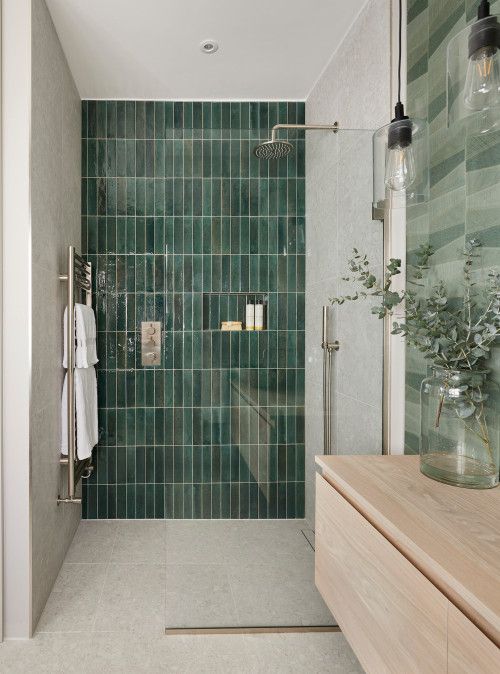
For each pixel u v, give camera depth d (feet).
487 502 3.77
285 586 6.00
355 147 6.22
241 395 6.27
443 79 5.07
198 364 6.32
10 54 5.64
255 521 6.18
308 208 6.24
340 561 4.34
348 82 7.02
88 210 7.51
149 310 6.51
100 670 5.13
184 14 6.63
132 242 6.47
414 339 5.11
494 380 4.31
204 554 6.03
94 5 6.40
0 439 5.65
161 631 5.82
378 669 3.59
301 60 7.64
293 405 6.28
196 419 6.26
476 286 4.55
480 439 4.09
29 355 5.70
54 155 6.72
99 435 7.36
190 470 6.21
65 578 6.95
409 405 6.05
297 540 6.13
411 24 5.69
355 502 4.11
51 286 6.62
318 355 6.28
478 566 2.79
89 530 8.06
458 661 2.64
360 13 6.60
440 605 2.81
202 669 5.16
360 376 6.32
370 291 6.29
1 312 5.65
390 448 6.33
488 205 4.37
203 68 7.83
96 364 6.98
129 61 7.60
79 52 7.37
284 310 6.25
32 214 5.75
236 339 6.29
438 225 5.29
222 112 7.63
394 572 3.34
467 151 4.68
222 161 6.22
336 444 6.31
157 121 6.38
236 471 6.24
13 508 5.68
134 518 7.97
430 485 4.17
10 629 5.65
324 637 5.81
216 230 6.28
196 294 6.35
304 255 6.24
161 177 6.38
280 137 6.19
